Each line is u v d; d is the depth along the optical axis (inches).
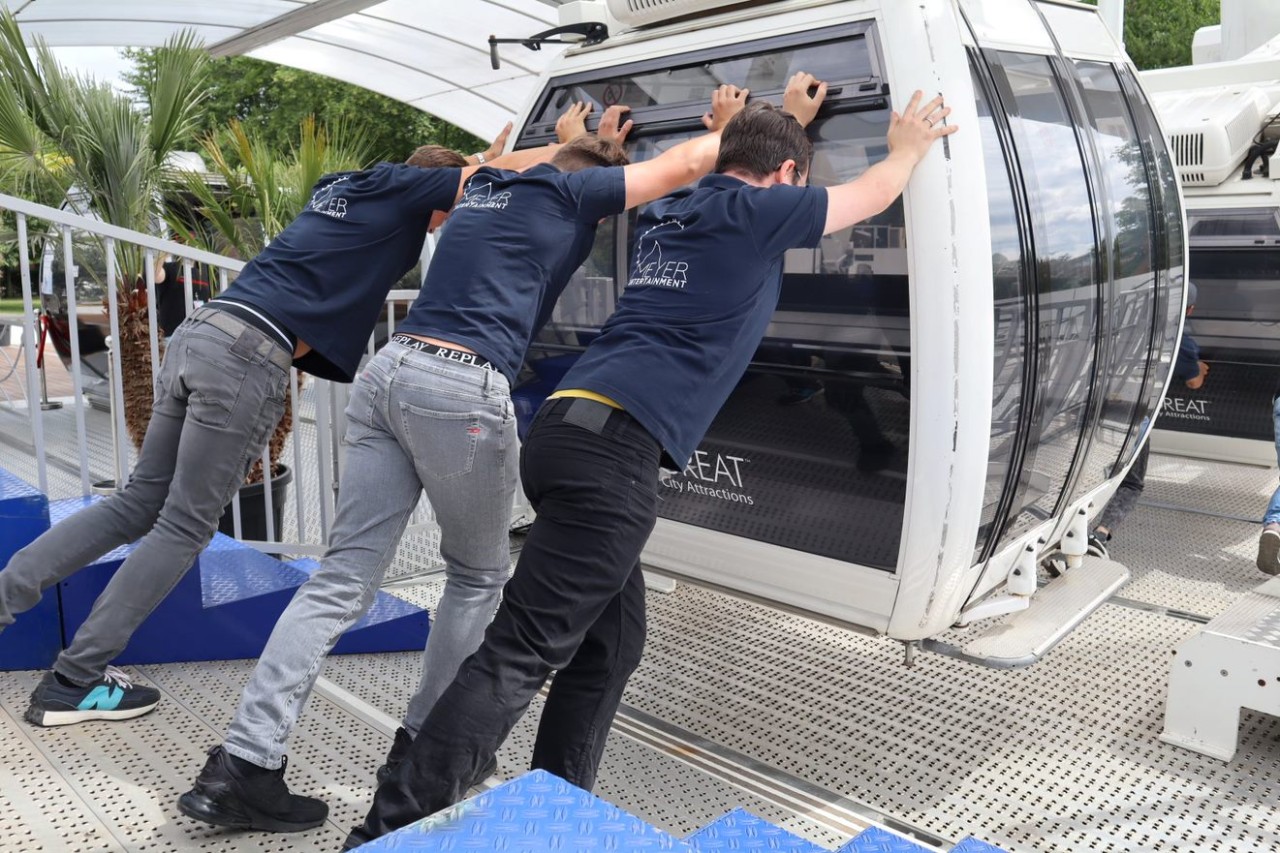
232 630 159.9
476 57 397.4
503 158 134.8
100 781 123.0
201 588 158.7
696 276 102.1
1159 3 1333.7
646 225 110.3
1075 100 139.8
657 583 201.9
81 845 110.6
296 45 402.6
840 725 151.8
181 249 163.3
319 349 123.6
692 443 101.9
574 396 100.7
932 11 118.6
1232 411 271.9
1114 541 238.4
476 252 109.2
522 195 111.3
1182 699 145.0
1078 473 144.3
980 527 124.5
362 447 111.4
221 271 169.8
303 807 114.7
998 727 151.4
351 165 301.0
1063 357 131.0
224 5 368.5
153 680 151.9
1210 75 274.2
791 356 128.0
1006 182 120.7
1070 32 145.8
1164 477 291.1
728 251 101.6
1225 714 141.7
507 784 64.6
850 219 105.7
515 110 442.6
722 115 131.2
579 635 100.7
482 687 96.3
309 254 123.1
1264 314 260.1
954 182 114.0
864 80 119.6
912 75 116.0
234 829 114.7
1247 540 237.8
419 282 262.1
